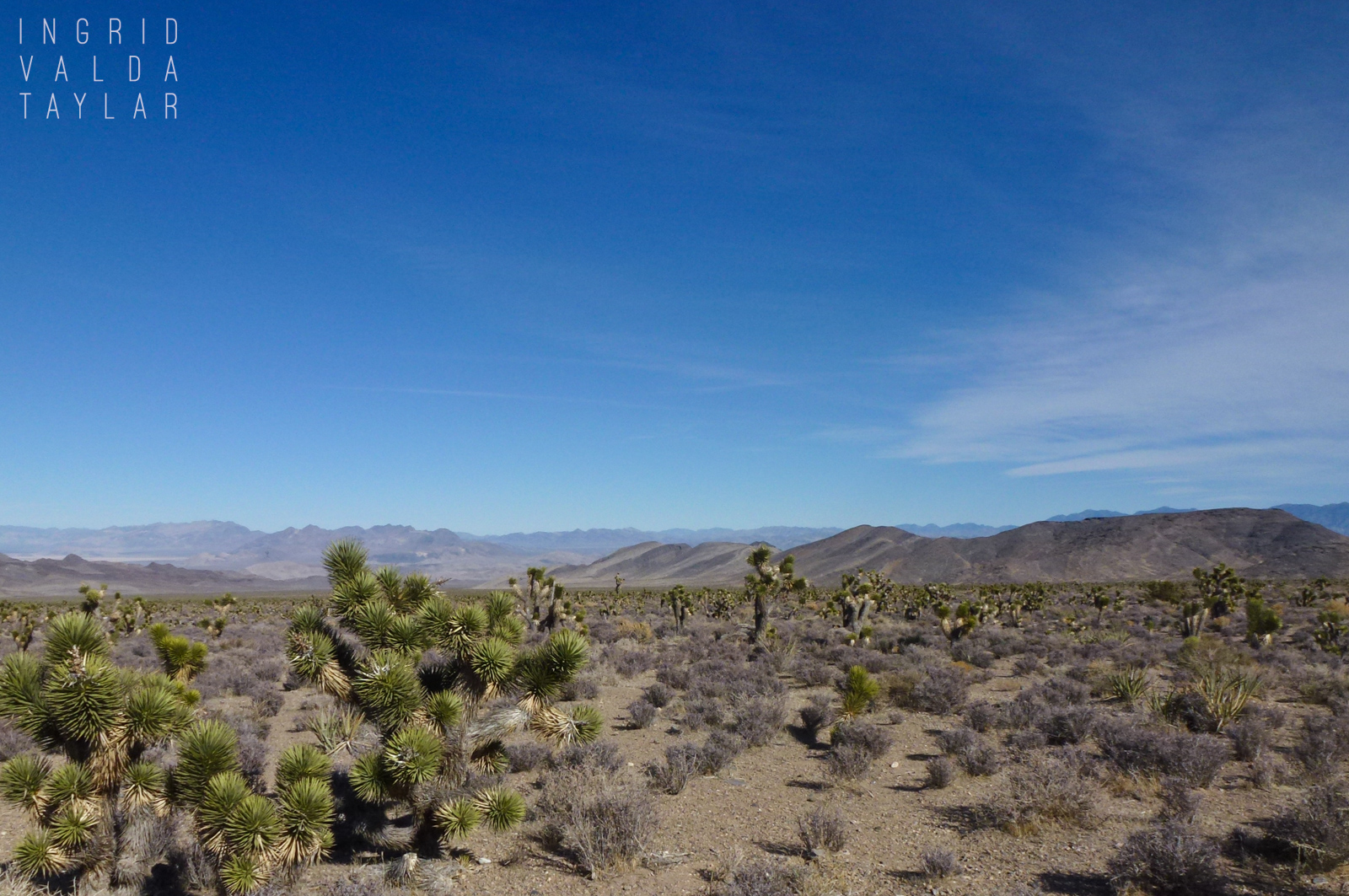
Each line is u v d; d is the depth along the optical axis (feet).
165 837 27.04
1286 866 25.72
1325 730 41.86
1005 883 25.88
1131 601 212.43
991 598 171.63
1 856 30.12
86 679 23.81
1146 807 33.17
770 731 49.70
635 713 55.31
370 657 28.43
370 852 29.73
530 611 104.42
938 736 46.96
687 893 26.14
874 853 29.32
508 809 28.27
